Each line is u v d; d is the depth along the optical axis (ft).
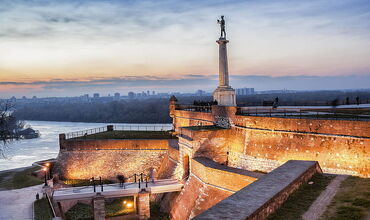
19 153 295.48
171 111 161.89
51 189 102.58
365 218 37.45
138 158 141.79
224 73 126.52
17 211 86.99
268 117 84.17
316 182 53.78
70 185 131.44
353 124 65.16
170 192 104.58
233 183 76.02
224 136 98.94
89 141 148.46
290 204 43.88
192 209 84.07
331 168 68.39
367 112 94.27
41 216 82.53
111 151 145.89
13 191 109.70
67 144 150.71
